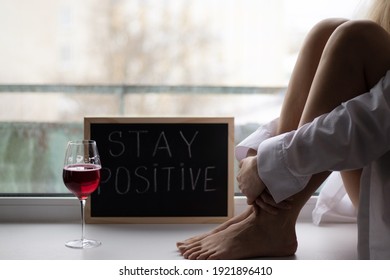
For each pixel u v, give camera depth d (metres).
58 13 3.93
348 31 1.77
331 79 1.77
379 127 1.68
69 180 1.85
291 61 2.93
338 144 1.69
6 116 2.62
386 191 1.74
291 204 1.84
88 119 2.23
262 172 1.77
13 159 2.60
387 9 1.96
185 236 2.10
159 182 2.24
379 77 1.78
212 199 2.24
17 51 3.59
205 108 2.74
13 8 3.57
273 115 2.69
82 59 4.10
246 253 1.83
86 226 2.21
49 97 2.67
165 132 2.24
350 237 2.12
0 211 2.30
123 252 1.91
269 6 3.53
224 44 3.79
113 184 2.23
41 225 2.25
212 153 2.24
